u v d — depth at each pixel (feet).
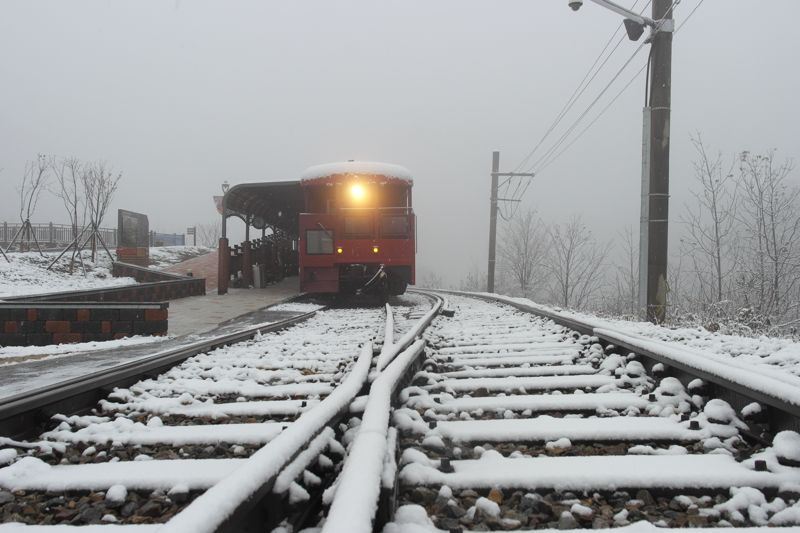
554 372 16.38
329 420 9.08
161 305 28.66
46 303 27.66
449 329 29.07
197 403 13.51
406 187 51.98
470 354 20.24
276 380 16.61
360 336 25.91
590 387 14.60
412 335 19.98
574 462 8.82
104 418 12.26
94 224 70.74
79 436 10.77
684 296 58.44
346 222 50.39
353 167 51.47
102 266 71.67
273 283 74.69
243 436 10.55
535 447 10.19
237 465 8.96
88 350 24.50
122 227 71.41
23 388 15.80
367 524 5.00
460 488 8.00
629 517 7.30
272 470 6.46
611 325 24.66
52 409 11.92
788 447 8.60
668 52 35.32
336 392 10.85
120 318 28.30
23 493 8.40
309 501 7.25
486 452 9.40
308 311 45.14
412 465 8.34
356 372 13.19
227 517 5.19
